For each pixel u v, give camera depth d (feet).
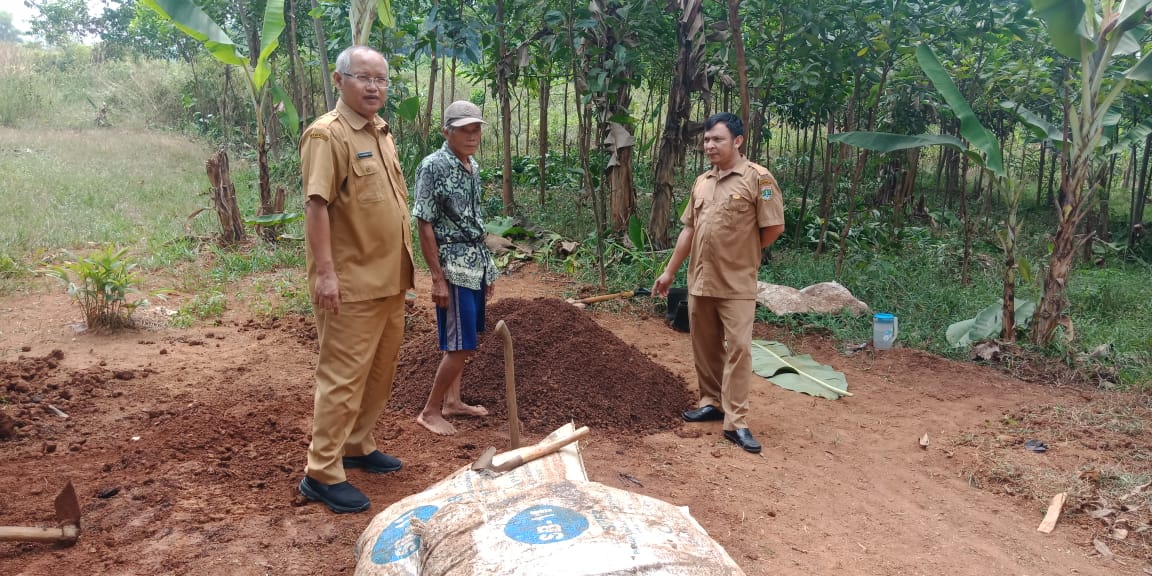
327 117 10.19
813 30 24.58
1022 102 25.82
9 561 9.02
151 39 55.72
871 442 14.62
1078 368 18.51
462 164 12.62
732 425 14.14
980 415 16.12
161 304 20.68
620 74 25.39
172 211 31.09
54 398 14.06
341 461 10.96
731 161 14.06
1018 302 21.31
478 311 13.61
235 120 54.13
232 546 9.58
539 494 7.56
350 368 10.54
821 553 10.55
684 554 6.68
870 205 39.75
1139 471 13.26
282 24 21.95
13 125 48.55
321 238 9.96
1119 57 24.49
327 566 9.33
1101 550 11.00
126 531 9.81
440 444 13.07
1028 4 22.95
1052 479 12.96
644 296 23.70
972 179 53.16
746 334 13.91
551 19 24.14
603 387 15.03
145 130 52.26
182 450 12.16
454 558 6.73
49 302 20.24
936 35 25.03
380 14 22.79
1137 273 29.32
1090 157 19.01
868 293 24.85
